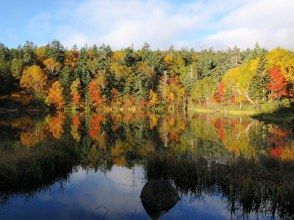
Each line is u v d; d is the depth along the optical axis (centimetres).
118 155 2772
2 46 13538
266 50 11081
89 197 1656
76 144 3322
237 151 2861
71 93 10312
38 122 5838
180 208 1505
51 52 13788
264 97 7881
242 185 1589
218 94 10325
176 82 13212
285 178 1677
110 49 16262
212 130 4703
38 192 1730
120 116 8138
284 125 5256
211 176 1781
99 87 10769
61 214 1432
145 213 1448
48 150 2188
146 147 3191
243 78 8756
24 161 1906
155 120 6806
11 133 4078
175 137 3969
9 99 9819
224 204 1556
